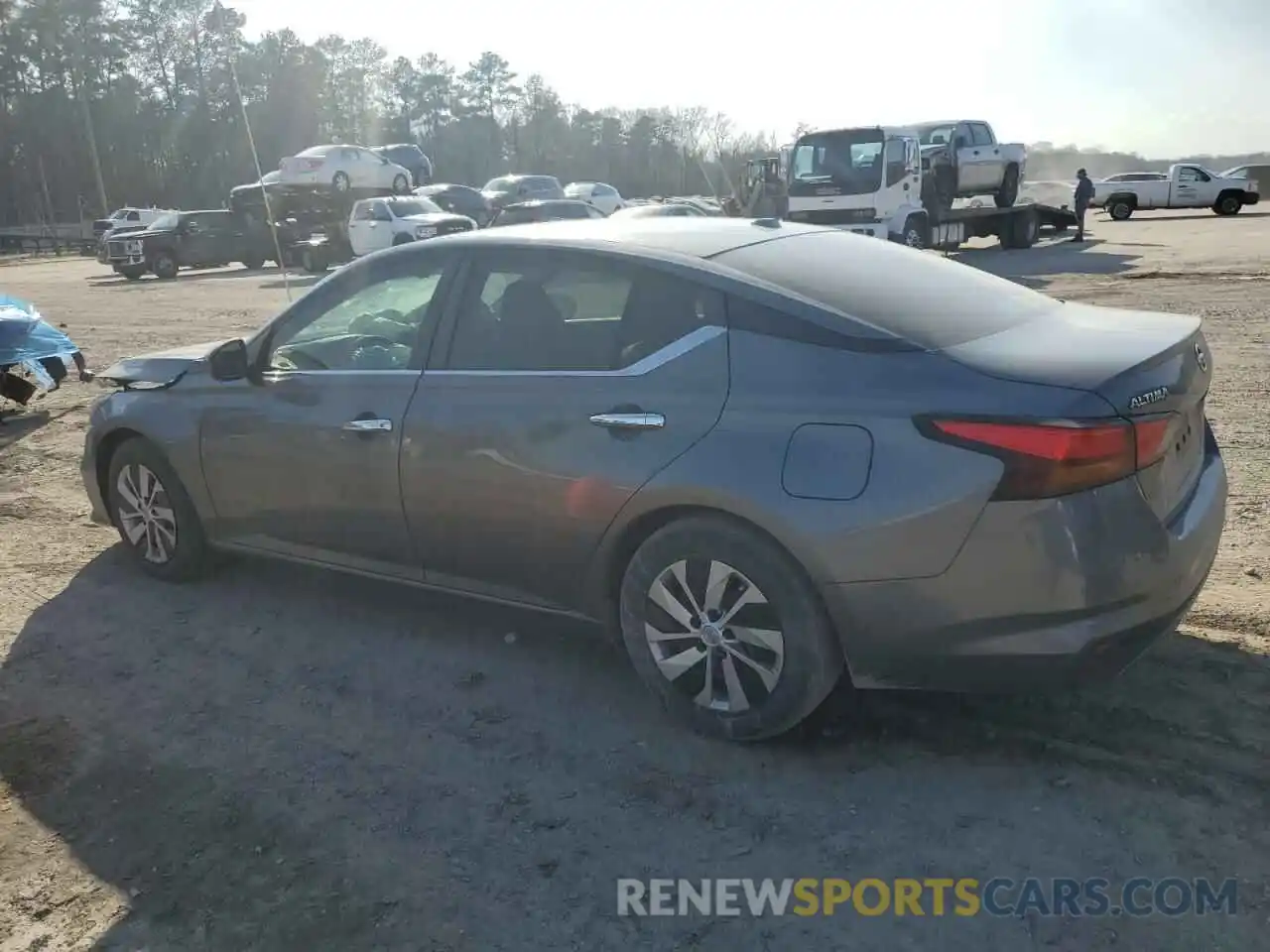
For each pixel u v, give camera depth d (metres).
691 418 3.49
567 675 4.20
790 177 20.69
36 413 9.59
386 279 4.39
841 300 3.51
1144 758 3.41
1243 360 9.48
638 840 3.16
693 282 3.64
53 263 43.78
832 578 3.25
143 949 2.80
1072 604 3.05
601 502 3.66
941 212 21.77
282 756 3.70
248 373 4.70
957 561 3.10
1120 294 14.66
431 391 4.10
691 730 3.72
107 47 81.25
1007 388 3.11
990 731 3.61
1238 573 4.77
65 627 4.84
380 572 4.45
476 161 91.50
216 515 4.93
